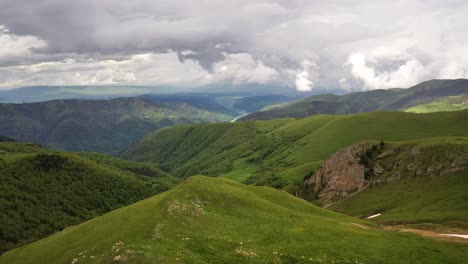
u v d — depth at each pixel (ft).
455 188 429.79
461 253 227.81
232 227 246.88
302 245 222.28
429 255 221.05
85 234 269.44
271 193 361.71
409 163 532.73
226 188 318.65
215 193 302.45
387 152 591.78
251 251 203.51
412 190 476.13
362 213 476.54
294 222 271.08
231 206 290.56
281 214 289.53
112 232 244.42
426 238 253.44
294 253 207.41
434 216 367.04
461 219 342.44
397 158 563.48
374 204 490.90
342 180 629.92
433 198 426.92
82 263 212.43
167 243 207.00
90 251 224.33
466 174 445.78
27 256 272.10
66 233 295.48
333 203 595.47
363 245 230.27
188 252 193.36
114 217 283.59
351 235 249.75
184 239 214.48
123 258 188.85
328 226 268.41
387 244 234.79
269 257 198.70
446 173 469.57
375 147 619.26
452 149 490.49
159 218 248.93
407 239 247.29
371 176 583.99
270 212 290.35
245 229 245.45
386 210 456.45
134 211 278.87
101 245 226.38
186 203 270.05
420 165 513.45
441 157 495.00
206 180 329.52
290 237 236.02
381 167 577.43
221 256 194.80
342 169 643.45
